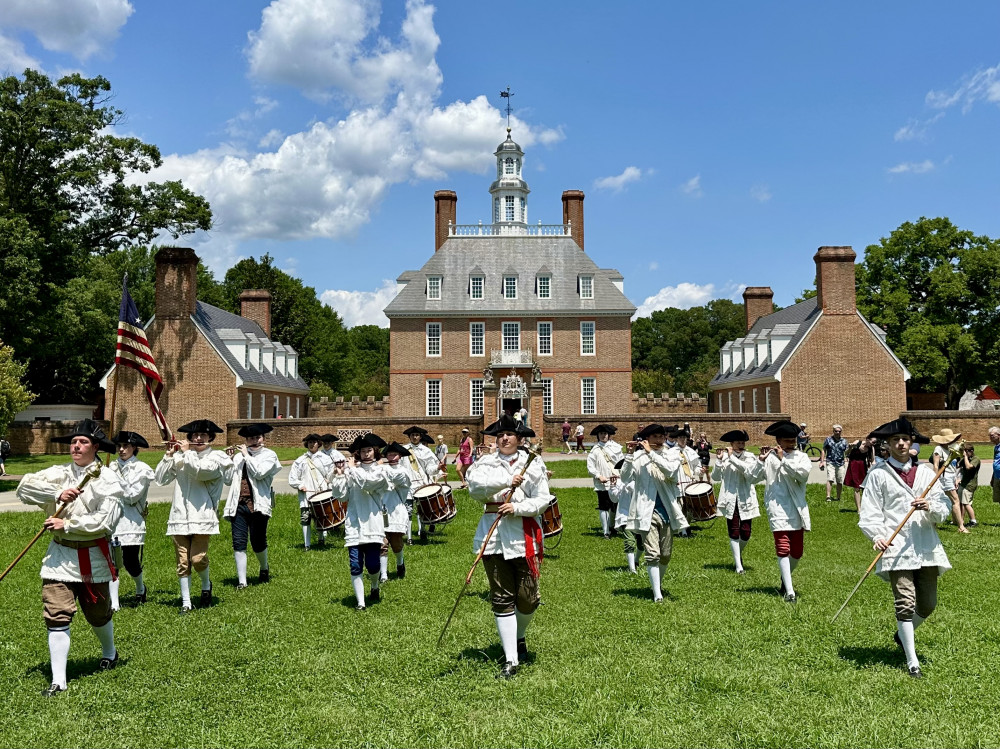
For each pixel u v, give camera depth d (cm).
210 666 752
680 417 4197
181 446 993
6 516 1886
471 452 2403
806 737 570
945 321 5278
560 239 5691
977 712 612
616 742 567
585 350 5397
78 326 4419
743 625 865
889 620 875
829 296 4494
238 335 4956
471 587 1098
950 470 1584
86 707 652
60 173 4059
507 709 630
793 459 1002
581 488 2436
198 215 4556
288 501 2202
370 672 727
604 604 970
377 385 7562
